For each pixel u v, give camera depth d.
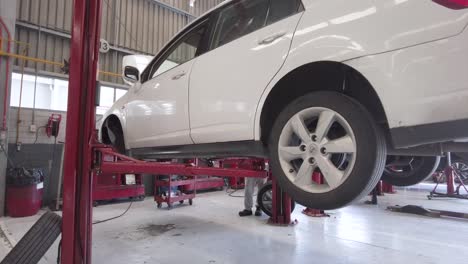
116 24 6.68
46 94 5.77
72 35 1.61
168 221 3.80
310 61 1.34
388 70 1.14
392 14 1.15
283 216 3.65
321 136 1.32
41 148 5.20
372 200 5.27
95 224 3.62
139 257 2.46
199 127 1.90
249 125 1.60
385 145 1.27
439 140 1.06
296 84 1.56
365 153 1.19
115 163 1.79
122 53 6.79
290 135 1.44
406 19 1.12
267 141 1.63
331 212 4.45
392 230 3.40
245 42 1.71
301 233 3.24
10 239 3.04
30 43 5.53
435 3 1.06
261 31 1.66
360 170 1.19
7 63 4.38
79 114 1.59
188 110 2.00
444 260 2.42
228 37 1.93
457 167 6.07
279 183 1.44
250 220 3.89
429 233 3.28
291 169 1.42
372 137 1.20
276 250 2.65
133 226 3.53
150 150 2.47
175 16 7.76
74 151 1.56
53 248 2.63
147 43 7.20
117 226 3.52
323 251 2.63
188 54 2.33
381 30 1.17
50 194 5.17
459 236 3.16
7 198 4.20
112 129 3.24
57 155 5.34
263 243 2.86
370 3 1.23
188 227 3.49
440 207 5.00
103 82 6.38
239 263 2.33
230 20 1.97
